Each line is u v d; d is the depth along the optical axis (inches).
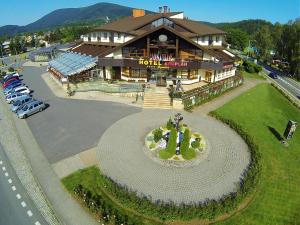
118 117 1385.3
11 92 1877.5
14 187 856.3
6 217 733.3
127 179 889.5
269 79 2893.7
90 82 1996.8
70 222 713.6
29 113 1443.2
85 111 1477.6
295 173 970.1
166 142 1114.1
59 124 1318.9
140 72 1955.0
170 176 910.4
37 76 2544.3
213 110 1501.0
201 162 996.6
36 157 1032.2
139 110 1482.5
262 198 821.9
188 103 1519.4
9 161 1008.2
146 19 2209.6
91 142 1131.9
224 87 1865.2
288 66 3565.5
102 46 2353.6
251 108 1620.3
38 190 840.3
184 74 1930.4
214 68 1839.3
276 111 1675.7
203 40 2117.4
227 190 842.2
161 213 719.1
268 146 1156.5
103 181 854.5
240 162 1000.2
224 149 1091.3
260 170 932.0
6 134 1242.6
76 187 826.2
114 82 1959.9
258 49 4749.0
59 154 1047.6
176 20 2178.9
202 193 828.0
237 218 736.3
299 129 1422.2
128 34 2073.1
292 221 743.1
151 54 1908.2
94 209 740.7
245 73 2758.4
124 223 701.3
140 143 1122.0
